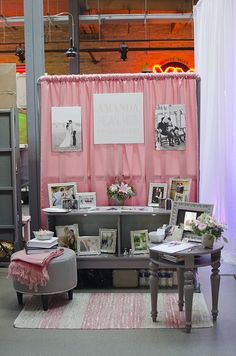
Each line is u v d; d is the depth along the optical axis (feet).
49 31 37.99
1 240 17.46
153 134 15.12
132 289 14.64
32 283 12.61
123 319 12.08
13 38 38.99
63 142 15.28
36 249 13.39
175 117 14.99
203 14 18.21
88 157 15.35
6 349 10.53
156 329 11.43
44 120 15.29
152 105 15.08
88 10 31.55
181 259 11.24
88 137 15.31
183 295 12.56
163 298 13.65
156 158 15.16
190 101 15.02
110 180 15.34
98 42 38.73
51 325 11.79
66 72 39.01
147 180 15.24
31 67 16.40
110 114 15.12
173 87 15.02
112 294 14.15
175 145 15.03
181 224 12.55
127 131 15.11
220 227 11.53
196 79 14.98
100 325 11.73
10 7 31.91
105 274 15.37
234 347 10.41
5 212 17.29
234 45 16.05
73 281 13.35
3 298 14.08
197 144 15.03
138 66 39.04
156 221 15.40
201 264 11.28
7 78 17.10
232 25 16.14
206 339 10.84
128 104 15.06
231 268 16.34
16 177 17.17
